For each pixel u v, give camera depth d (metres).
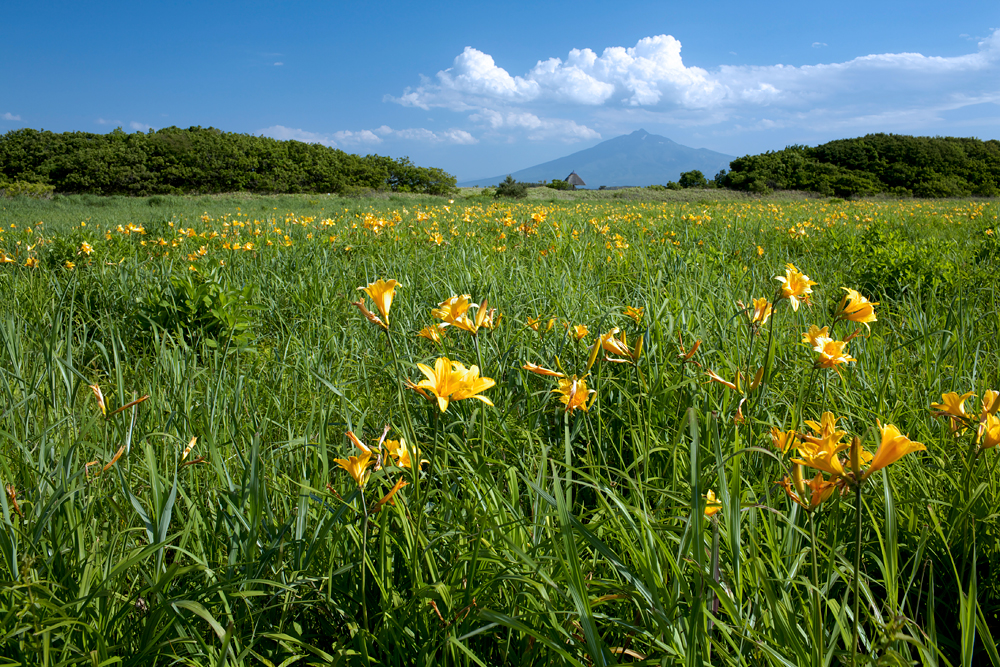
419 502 1.34
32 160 64.00
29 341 3.37
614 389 2.59
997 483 1.67
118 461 1.71
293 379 3.07
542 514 1.60
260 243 8.16
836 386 2.57
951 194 61.53
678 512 1.61
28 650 1.20
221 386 2.54
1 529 1.29
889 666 1.01
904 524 1.66
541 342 2.87
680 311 3.28
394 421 2.37
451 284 4.72
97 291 4.82
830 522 1.56
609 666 1.01
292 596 1.40
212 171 65.81
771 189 65.31
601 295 4.66
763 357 2.69
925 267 5.27
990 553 1.57
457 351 2.76
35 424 2.17
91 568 1.37
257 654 1.27
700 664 1.00
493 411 2.21
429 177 76.62
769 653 1.05
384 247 7.44
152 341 3.90
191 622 1.32
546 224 9.20
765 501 1.54
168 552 1.73
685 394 2.38
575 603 1.01
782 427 2.00
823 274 5.72
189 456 1.81
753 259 6.59
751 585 1.24
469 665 1.27
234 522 1.55
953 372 2.61
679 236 8.80
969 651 1.08
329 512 1.57
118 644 1.21
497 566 1.36
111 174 61.97
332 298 4.82
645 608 1.19
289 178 68.94
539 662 1.23
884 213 18.02
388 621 1.28
